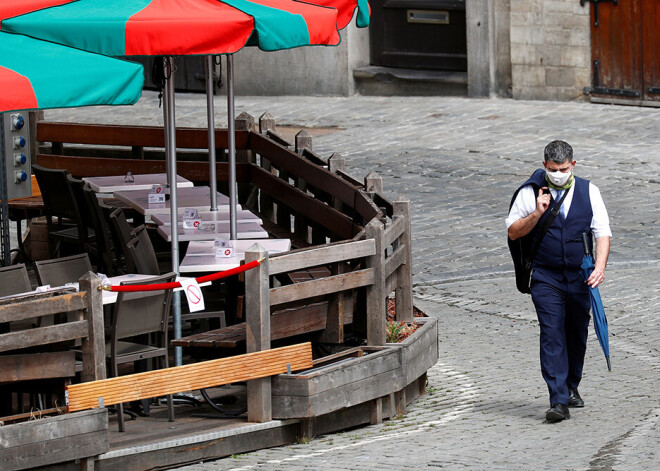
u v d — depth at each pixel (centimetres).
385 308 2342
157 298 2084
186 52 1984
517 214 2178
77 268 2397
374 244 2266
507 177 4669
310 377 2073
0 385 2022
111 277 2519
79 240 3033
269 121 3550
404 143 5362
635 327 2909
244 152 3466
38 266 2347
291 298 2134
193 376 1994
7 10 1981
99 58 1852
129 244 2345
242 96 7025
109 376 2270
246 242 2591
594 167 4728
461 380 2548
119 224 2562
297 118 6119
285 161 3256
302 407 2075
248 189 3500
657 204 4172
